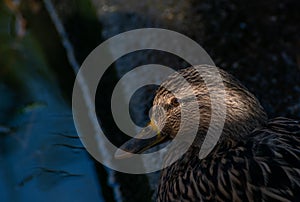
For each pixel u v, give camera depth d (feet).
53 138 35.88
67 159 34.91
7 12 43.50
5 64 40.32
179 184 27.61
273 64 35.37
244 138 26.94
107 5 41.42
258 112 27.04
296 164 24.86
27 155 35.35
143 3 40.65
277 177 24.75
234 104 26.73
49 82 39.17
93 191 33.42
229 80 26.81
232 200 25.48
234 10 38.50
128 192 32.78
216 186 26.04
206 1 39.40
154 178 32.27
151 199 31.55
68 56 40.57
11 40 41.83
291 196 24.20
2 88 38.88
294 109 33.14
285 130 26.50
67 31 41.75
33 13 43.27
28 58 40.65
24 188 34.01
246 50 36.40
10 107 37.76
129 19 40.22
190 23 38.65
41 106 37.65
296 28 36.88
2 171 34.91
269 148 25.62
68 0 42.75
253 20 37.78
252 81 34.73
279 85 34.35
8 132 36.42
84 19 41.55
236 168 25.73
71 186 33.81
